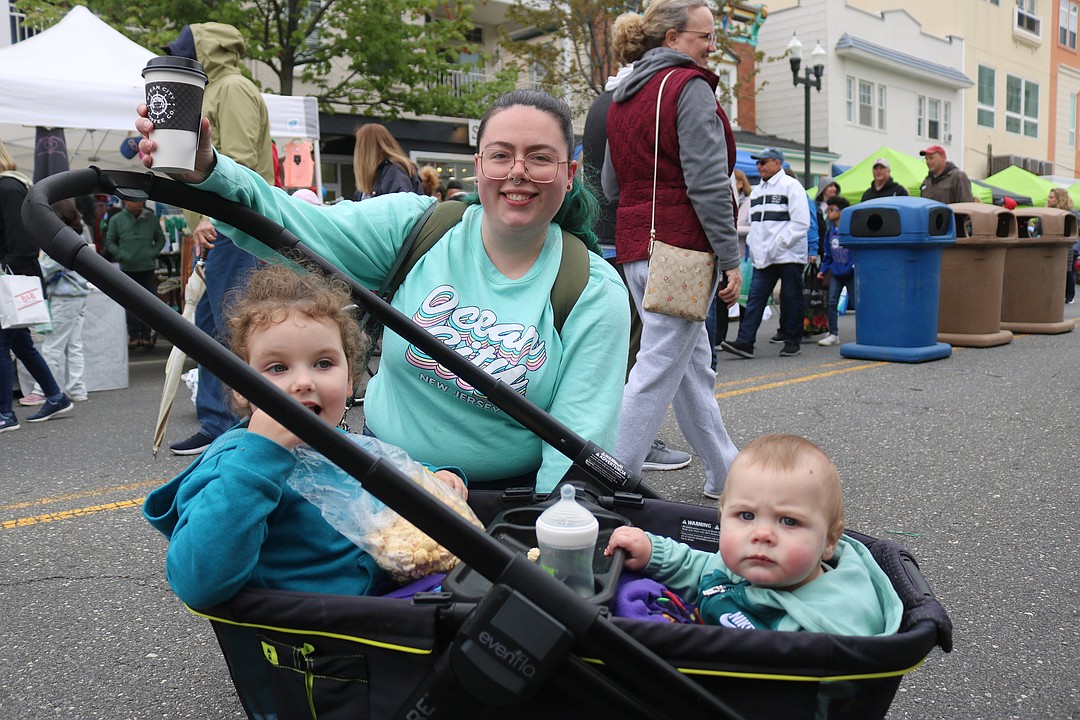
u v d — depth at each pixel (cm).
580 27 1672
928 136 2945
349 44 1567
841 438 497
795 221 813
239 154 464
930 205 756
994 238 823
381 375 232
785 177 817
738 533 169
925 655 132
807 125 1711
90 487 440
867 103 2662
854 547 176
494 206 205
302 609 139
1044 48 3538
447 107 1752
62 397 621
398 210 225
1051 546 331
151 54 827
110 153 1196
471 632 128
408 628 134
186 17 1395
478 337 210
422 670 136
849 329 1119
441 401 210
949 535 344
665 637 129
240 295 181
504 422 211
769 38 2578
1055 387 623
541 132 200
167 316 134
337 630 138
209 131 191
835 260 923
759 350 907
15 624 281
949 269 848
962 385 643
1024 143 3484
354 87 1644
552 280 215
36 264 619
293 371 166
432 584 173
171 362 447
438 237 221
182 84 180
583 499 199
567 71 1866
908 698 232
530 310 211
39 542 357
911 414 552
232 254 436
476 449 213
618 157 367
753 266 836
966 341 844
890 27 2708
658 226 349
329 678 142
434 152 1883
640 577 188
